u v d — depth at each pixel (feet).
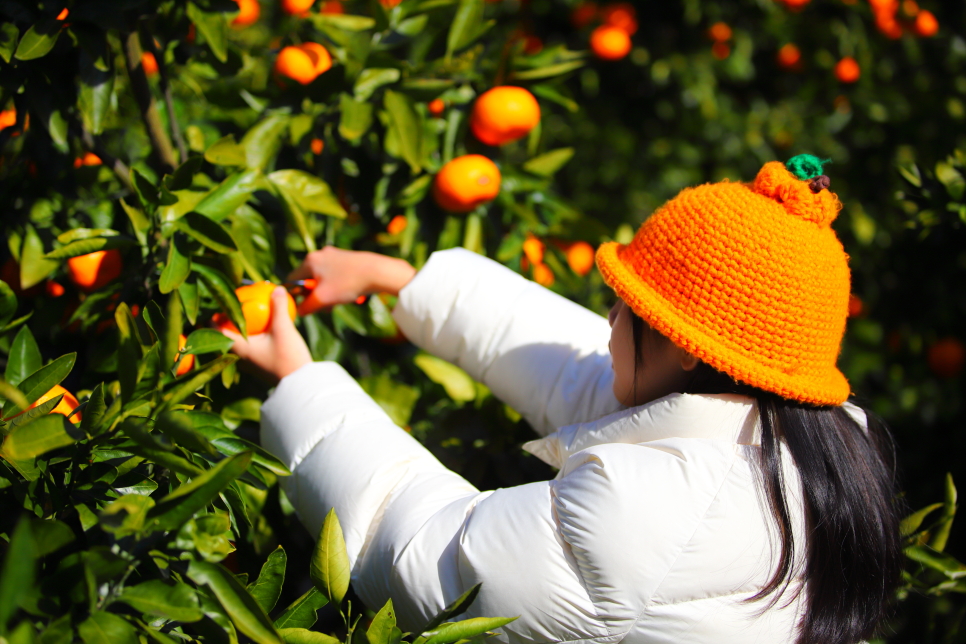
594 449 2.99
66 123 3.90
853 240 8.30
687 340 2.78
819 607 2.89
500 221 5.40
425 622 3.13
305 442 3.62
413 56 5.43
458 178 4.84
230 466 2.19
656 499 2.79
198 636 2.57
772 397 2.92
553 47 5.27
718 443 2.92
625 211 11.01
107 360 3.94
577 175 11.30
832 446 2.95
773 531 2.82
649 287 2.94
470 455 4.59
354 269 4.38
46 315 4.37
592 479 2.88
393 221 5.61
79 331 4.49
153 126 4.48
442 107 5.44
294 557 4.64
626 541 2.75
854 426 3.27
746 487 2.84
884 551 3.01
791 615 2.94
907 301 7.80
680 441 2.95
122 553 2.31
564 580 2.84
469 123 5.21
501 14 10.23
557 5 10.05
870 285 8.21
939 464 7.23
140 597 2.23
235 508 2.98
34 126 4.29
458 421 4.81
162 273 3.51
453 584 3.06
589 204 11.23
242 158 4.14
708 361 2.78
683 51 9.89
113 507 2.22
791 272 2.72
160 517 2.20
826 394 2.85
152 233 3.72
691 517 2.78
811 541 2.87
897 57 8.75
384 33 5.26
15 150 4.44
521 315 4.24
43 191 4.54
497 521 2.99
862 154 9.01
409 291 4.33
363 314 4.93
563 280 5.74
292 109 5.00
